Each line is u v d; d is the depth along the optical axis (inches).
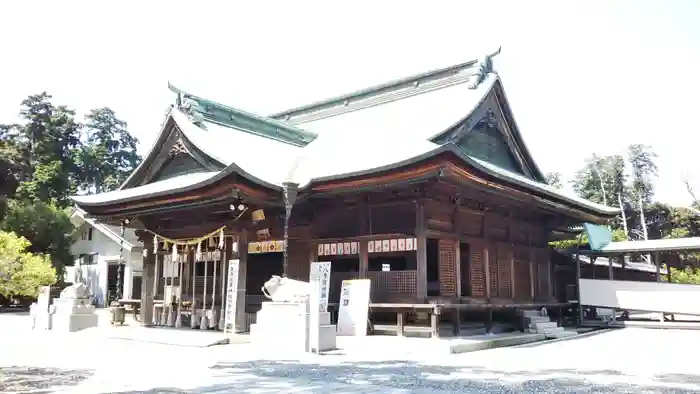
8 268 1346.0
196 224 952.9
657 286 1095.0
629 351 697.0
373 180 781.3
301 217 931.3
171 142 1015.0
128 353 645.9
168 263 1015.0
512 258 1022.4
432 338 762.2
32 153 2910.9
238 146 1016.2
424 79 1192.8
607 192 3535.9
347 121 1253.7
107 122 3764.8
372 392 386.3
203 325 890.1
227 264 919.7
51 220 1873.8
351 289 831.1
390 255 992.9
